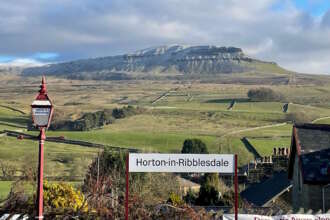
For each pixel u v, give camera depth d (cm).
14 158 6150
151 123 11925
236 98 17638
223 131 10588
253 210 1725
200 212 1502
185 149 6969
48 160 6103
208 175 3447
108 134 8838
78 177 4175
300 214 1532
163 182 3300
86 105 15725
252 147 7981
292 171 2823
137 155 1352
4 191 3234
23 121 10925
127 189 1353
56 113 11306
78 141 7875
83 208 1474
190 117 13225
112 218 1444
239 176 3847
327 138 2658
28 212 1421
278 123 12225
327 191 2367
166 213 1465
